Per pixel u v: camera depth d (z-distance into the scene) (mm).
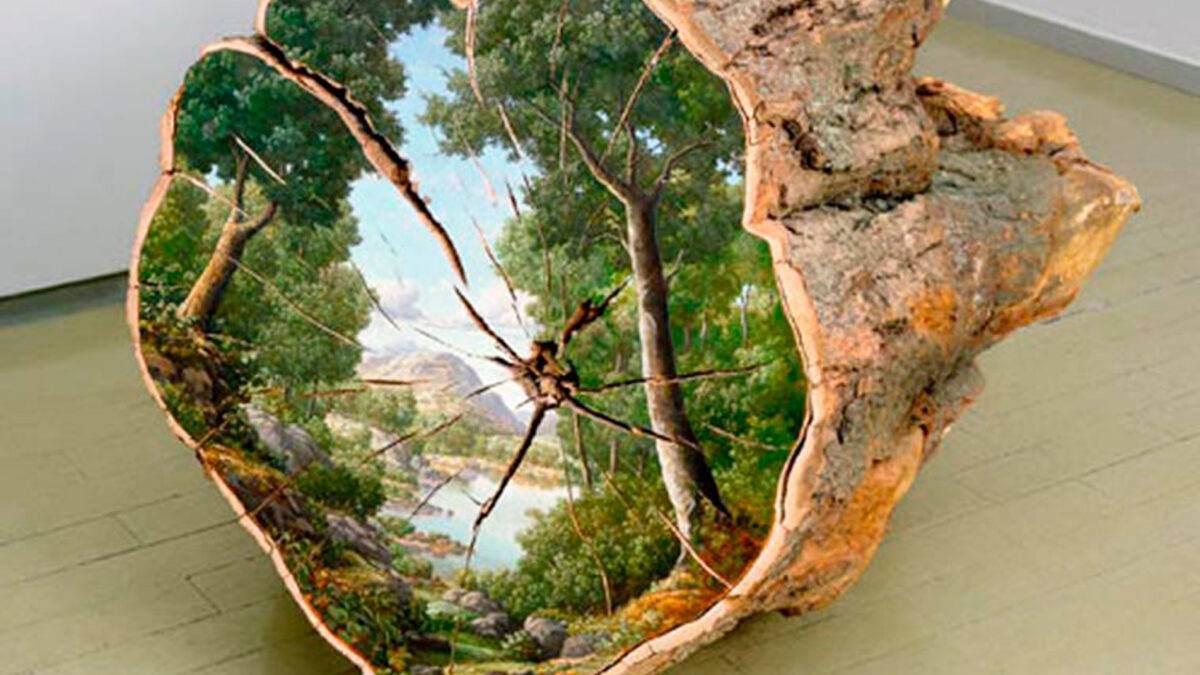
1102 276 3670
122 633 2646
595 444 2305
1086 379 3309
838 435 2203
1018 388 3281
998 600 2701
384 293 2383
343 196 2375
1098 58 4734
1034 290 2400
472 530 2398
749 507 2244
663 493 2287
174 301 2518
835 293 2170
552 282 2277
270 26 2375
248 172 2420
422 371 2385
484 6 2262
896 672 2549
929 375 2342
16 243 3594
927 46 4867
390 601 2453
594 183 2232
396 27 2324
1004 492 2975
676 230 2197
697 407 2234
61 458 3092
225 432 2537
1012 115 4457
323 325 2428
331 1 2355
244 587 2762
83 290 3684
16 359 3428
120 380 3354
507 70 2256
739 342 2197
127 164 3652
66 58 3529
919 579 2752
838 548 2363
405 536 2438
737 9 2152
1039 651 2586
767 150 2137
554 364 2293
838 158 2191
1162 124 4402
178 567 2805
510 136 2270
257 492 2531
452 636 2426
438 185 2322
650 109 2188
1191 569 2770
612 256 2240
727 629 2412
